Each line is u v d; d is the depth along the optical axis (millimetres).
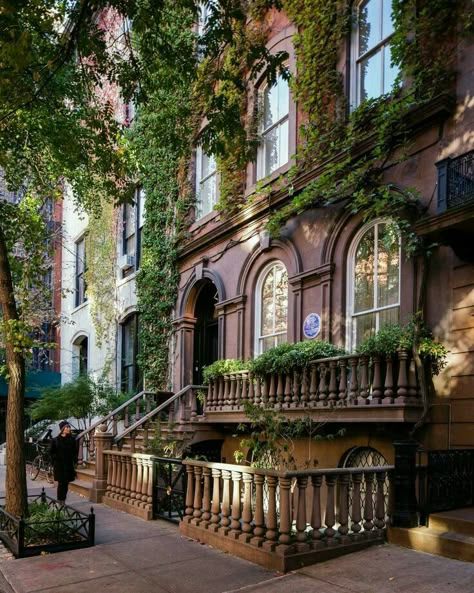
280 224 11242
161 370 16125
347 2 10688
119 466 10375
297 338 10883
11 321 8016
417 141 8781
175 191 16406
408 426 8070
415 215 8578
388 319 9211
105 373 18969
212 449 12625
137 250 18594
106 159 10953
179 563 6434
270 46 12758
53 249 14680
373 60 10250
